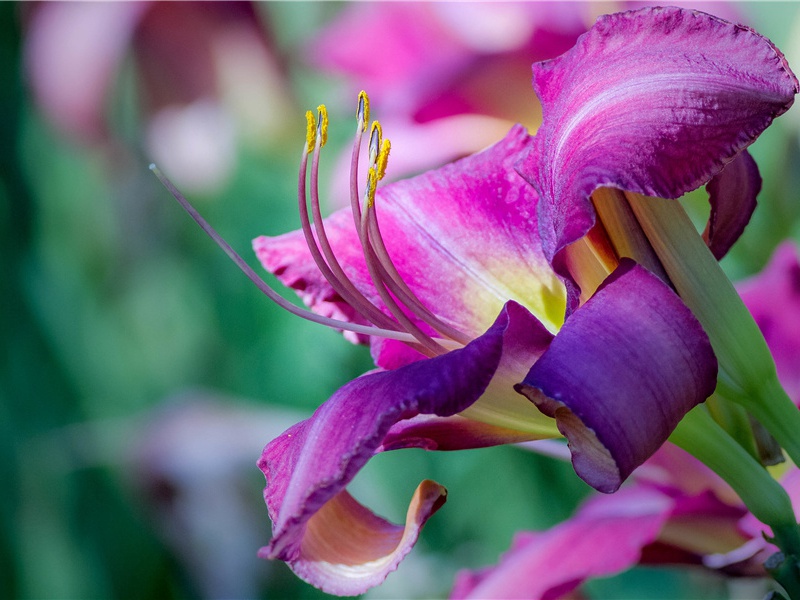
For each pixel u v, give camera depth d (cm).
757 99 42
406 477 95
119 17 90
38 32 92
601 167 42
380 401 42
